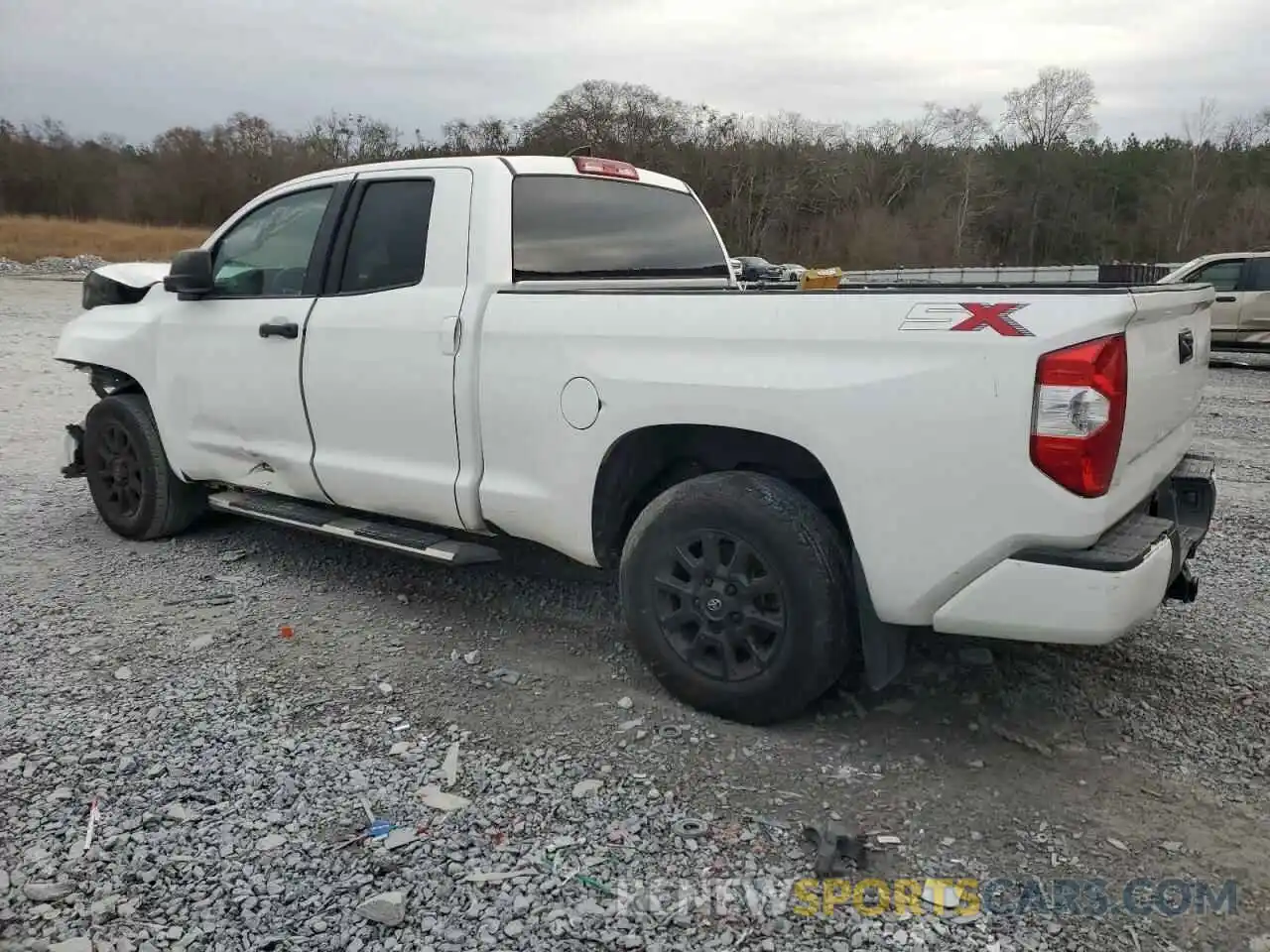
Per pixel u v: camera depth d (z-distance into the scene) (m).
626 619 3.59
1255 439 9.16
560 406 3.61
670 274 4.77
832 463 3.03
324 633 4.22
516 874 2.59
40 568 5.03
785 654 3.21
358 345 4.21
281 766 3.11
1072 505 2.72
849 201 74.00
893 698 3.61
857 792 3.00
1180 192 65.44
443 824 2.81
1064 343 2.69
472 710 3.51
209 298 4.96
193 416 5.05
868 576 3.05
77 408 10.02
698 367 3.26
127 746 3.22
